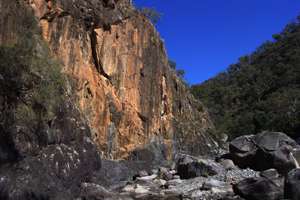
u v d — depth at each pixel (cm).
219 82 7712
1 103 1142
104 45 2273
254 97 6147
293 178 1265
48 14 1925
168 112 2891
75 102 1755
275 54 7188
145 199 1505
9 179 1033
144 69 2591
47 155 1251
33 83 1305
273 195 1341
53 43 1916
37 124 1252
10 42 1416
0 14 1437
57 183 1231
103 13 2322
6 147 1078
